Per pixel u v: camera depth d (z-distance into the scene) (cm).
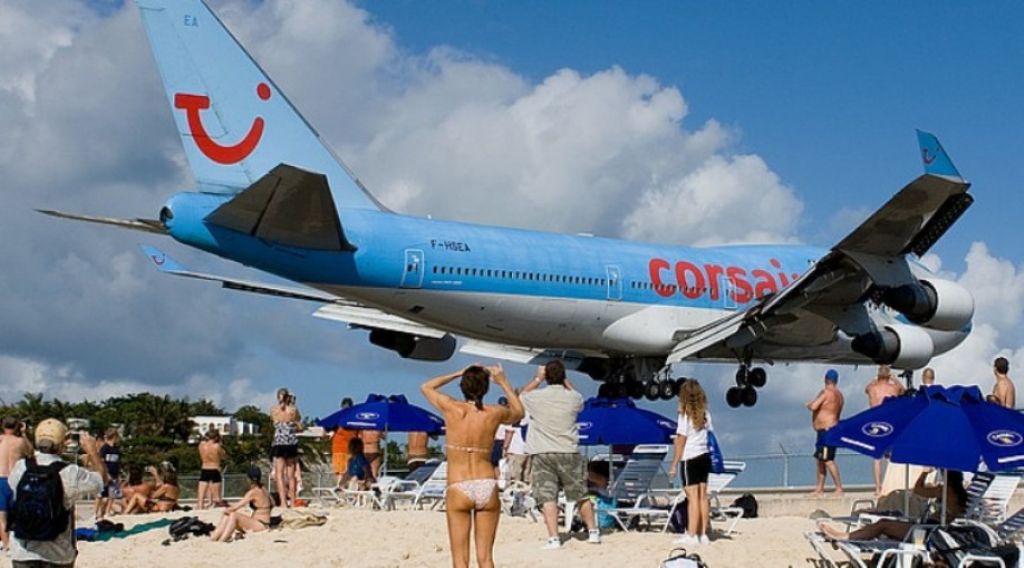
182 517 1748
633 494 1627
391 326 2775
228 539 1570
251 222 2130
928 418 1110
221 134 2250
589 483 1667
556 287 2602
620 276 2731
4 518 1160
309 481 2567
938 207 2289
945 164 2245
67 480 884
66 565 898
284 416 2067
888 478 1528
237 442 7188
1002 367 1784
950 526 1124
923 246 2447
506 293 2514
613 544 1367
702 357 2942
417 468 2372
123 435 7669
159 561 1400
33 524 873
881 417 1166
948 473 1312
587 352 2875
